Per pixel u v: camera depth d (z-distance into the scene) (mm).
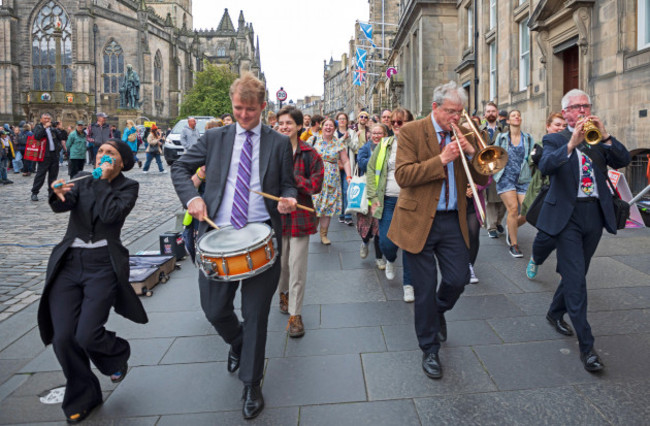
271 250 3045
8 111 52719
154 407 3275
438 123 3541
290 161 3348
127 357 3414
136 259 6176
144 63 57625
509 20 15070
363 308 4918
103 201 3133
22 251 7465
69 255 3201
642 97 8758
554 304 4160
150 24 60750
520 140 6617
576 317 3557
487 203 7574
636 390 3223
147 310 5023
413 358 3809
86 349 3139
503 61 15758
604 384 3314
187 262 6789
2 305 5219
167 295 5465
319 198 7398
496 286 5355
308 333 4367
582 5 10234
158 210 11320
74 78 53375
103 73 56125
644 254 6164
